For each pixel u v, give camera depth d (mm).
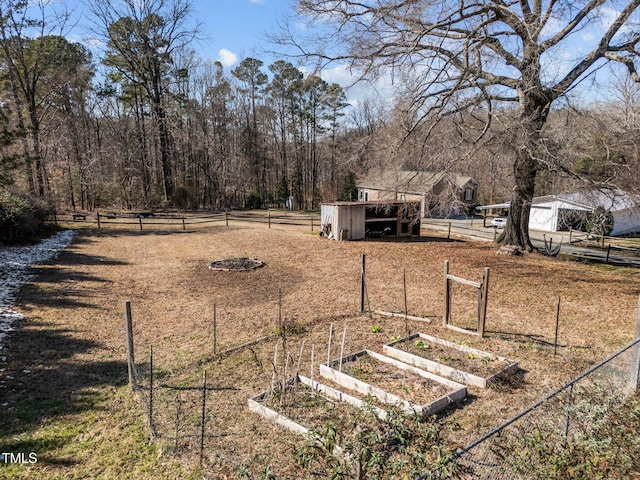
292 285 11594
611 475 3506
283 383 5504
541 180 19500
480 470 3732
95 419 5137
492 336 7754
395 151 14055
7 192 17422
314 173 47625
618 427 3920
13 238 16641
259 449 4383
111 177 35906
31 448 4562
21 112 26328
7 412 5258
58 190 33156
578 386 4809
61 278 12016
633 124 13680
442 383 5746
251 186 46812
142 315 9117
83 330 8156
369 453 3350
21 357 6852
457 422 4746
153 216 29266
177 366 6594
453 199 13852
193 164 41562
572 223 27891
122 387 5945
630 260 16953
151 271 13227
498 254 16281
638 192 13180
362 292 9195
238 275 12703
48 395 5703
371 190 38688
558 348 7176
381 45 13547
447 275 8039
